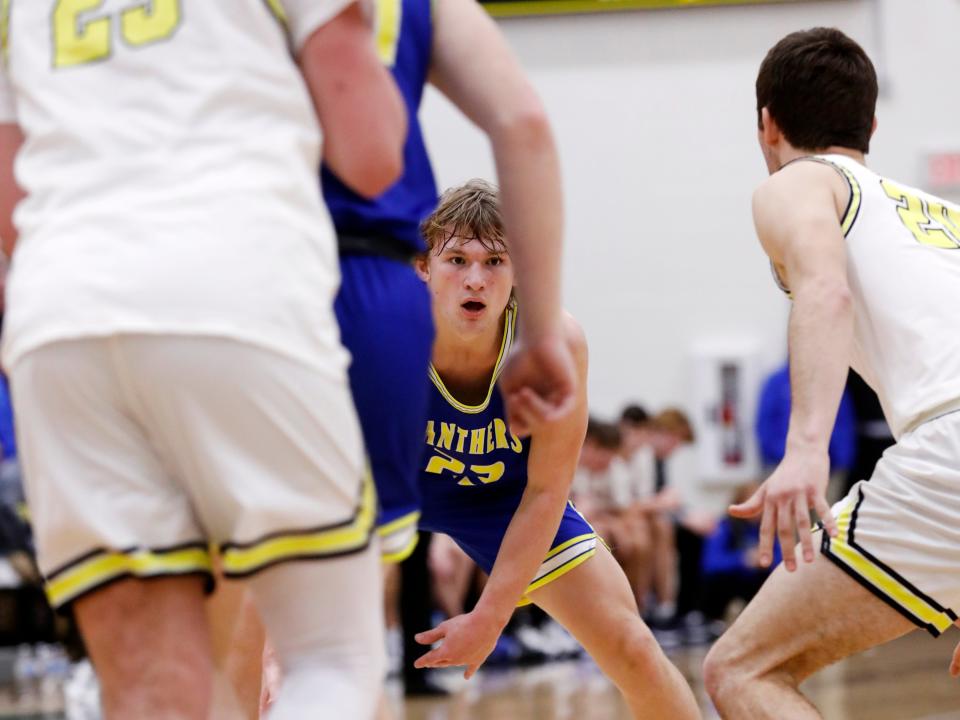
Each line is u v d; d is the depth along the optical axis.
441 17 3.91
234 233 3.34
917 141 23.42
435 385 6.04
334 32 3.52
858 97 6.35
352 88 3.54
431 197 4.06
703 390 23.05
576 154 23.58
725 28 23.44
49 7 3.70
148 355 3.29
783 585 5.76
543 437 5.59
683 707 6.41
